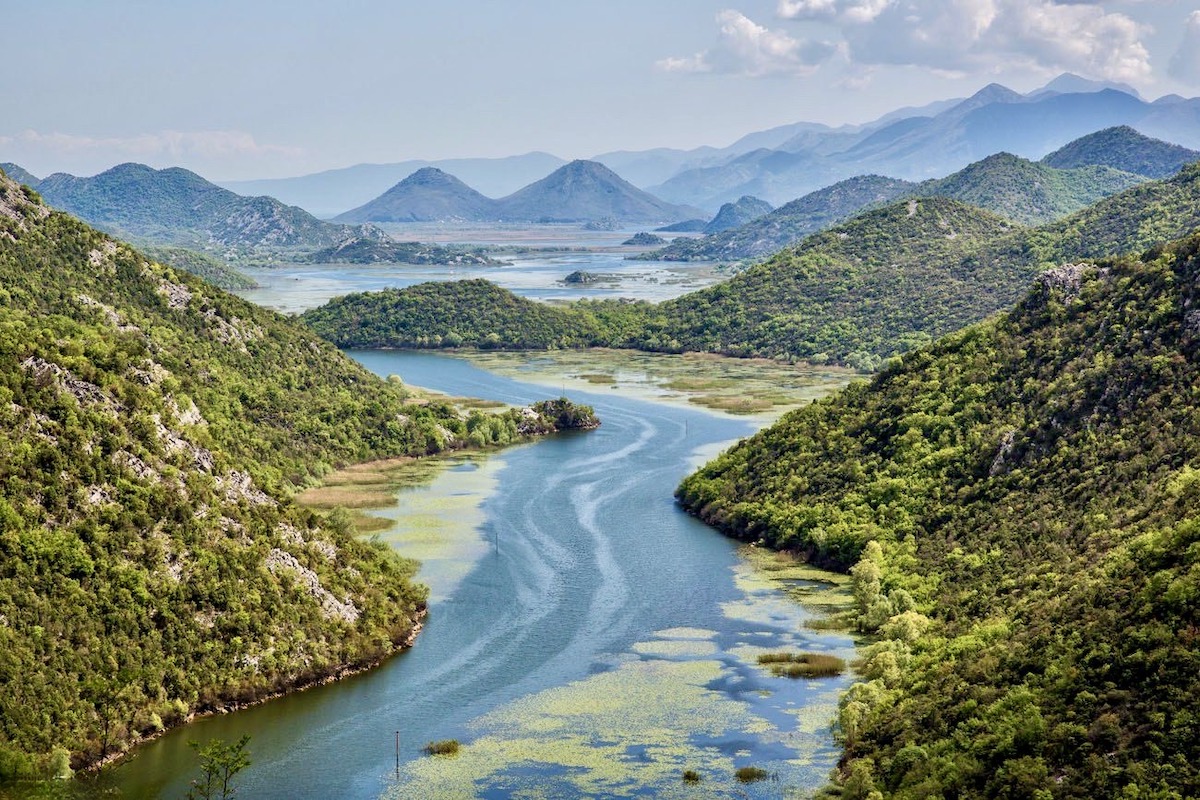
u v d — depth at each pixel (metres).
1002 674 129.75
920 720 128.88
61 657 138.00
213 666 148.38
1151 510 155.62
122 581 149.38
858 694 140.75
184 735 138.88
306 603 162.75
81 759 130.50
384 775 129.62
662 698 148.12
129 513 157.25
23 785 125.25
